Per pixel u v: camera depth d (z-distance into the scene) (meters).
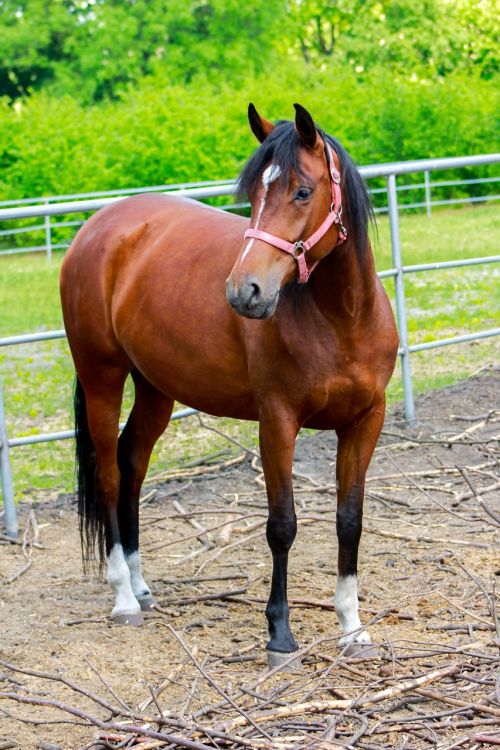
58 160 19.03
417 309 10.41
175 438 6.95
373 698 3.26
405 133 20.75
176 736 3.01
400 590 4.36
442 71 31.94
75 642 4.00
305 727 3.14
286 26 32.41
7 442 5.41
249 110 3.49
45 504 5.91
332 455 6.41
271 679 3.54
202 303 3.86
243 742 2.98
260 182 3.21
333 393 3.52
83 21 29.95
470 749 3.01
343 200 3.37
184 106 20.38
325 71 28.09
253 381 3.61
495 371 7.80
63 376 8.96
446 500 5.49
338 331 3.47
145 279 4.14
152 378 4.21
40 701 3.38
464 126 20.33
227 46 29.70
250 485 6.02
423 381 7.71
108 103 28.39
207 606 4.37
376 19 32.44
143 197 4.61
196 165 19.19
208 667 3.68
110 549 4.35
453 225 16.17
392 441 6.49
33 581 4.79
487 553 4.70
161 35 29.59
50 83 29.94
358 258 3.40
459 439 6.34
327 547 4.98
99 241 4.41
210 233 4.04
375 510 5.45
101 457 4.44
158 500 5.85
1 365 9.50
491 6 31.94
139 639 4.03
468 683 3.41
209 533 5.30
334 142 3.40
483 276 12.20
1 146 19.25
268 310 3.14
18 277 14.02
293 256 3.20
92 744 3.08
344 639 3.73
